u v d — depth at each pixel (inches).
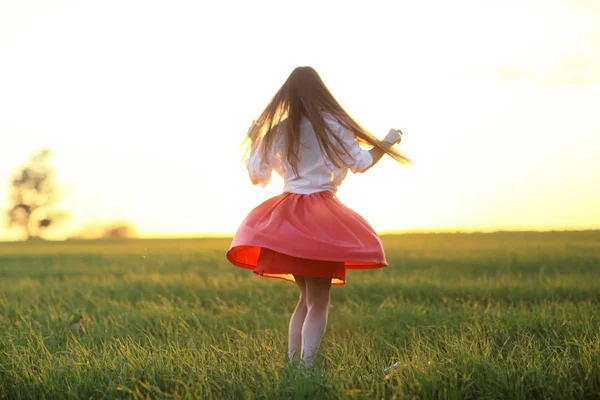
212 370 163.3
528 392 147.2
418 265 547.8
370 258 184.7
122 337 237.6
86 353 188.5
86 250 966.4
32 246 1218.0
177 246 1032.2
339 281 201.9
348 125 191.0
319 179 193.8
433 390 145.3
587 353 163.9
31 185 3122.5
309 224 186.4
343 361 178.1
